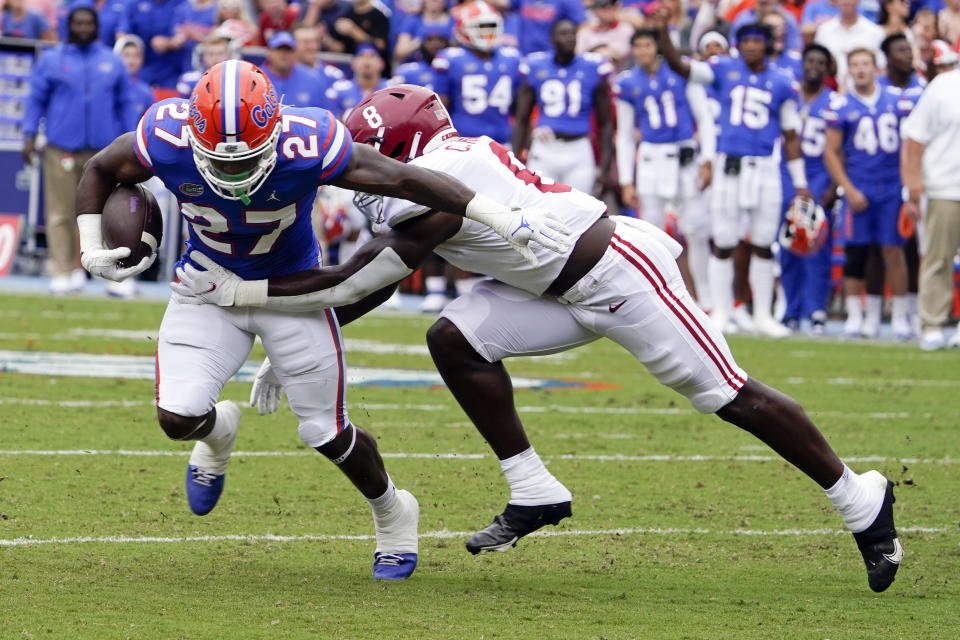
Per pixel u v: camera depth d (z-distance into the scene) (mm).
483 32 43812
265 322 14883
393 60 53750
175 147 13719
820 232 40000
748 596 14625
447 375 15703
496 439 15750
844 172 42062
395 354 35375
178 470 20469
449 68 44125
